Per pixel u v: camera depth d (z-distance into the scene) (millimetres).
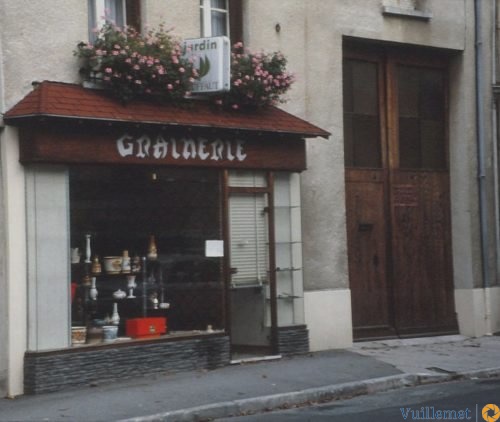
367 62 16766
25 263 11906
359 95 16609
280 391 11711
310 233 15281
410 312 17031
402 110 17234
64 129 12062
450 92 17938
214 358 13602
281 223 14711
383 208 16766
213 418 10711
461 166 17734
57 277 12148
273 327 14430
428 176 17516
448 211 17828
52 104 11719
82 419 10266
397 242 16922
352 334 16000
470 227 17625
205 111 13492
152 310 13250
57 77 12328
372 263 16547
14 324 11742
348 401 11727
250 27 14586
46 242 12062
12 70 11859
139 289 13148
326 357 14578
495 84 18109
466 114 17719
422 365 13945
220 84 13047
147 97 12930
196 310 13648
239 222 14172
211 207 13820
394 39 16609
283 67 14344
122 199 12945
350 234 16266
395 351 15438
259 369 13438
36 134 11797
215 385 12125
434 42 17219
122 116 12344
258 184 14367
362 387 12289
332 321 15414
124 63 12516
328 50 15633
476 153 17828
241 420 10562
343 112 16328
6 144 11805
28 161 11836
